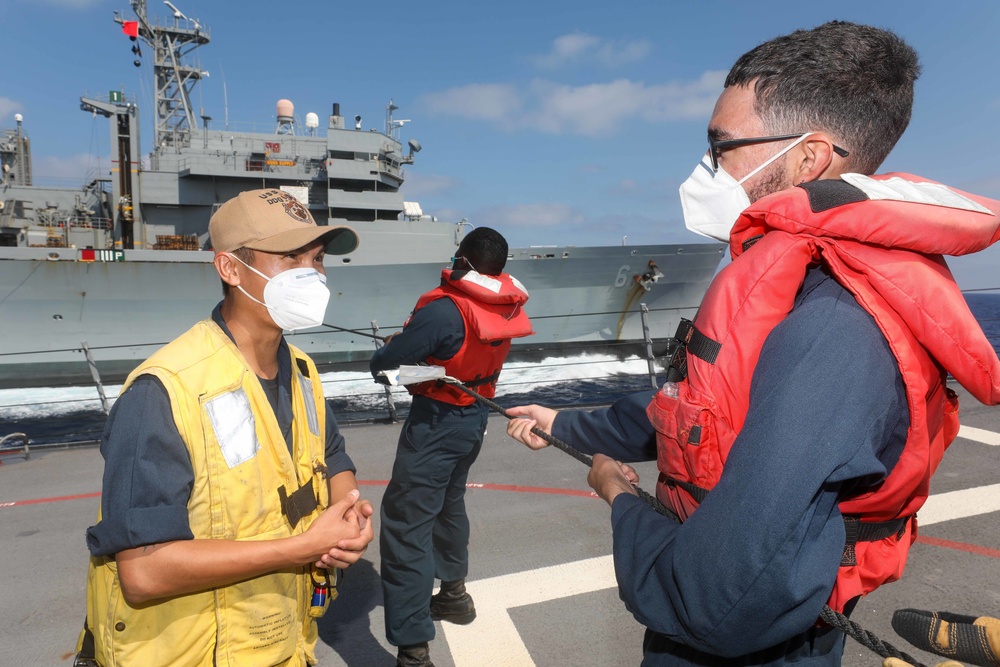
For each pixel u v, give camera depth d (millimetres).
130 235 19844
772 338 811
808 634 950
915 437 783
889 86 917
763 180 976
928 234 753
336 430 1725
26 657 2691
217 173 18359
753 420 761
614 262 19078
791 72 927
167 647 1176
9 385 16547
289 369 1467
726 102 1003
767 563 707
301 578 1379
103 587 1197
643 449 1275
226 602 1204
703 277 20047
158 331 17172
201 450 1164
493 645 2695
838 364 743
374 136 19031
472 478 4859
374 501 4398
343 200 18609
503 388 16812
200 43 21531
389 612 2438
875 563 899
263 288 1332
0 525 4129
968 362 739
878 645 767
